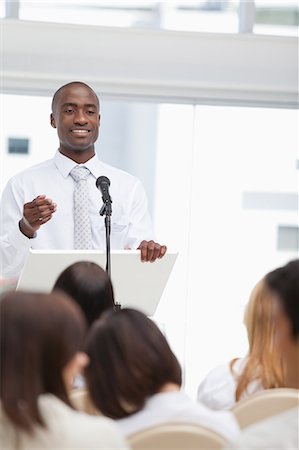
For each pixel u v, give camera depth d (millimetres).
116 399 2656
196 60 8148
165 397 2680
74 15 8039
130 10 8133
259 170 8953
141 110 8867
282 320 2682
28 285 4590
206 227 9031
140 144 8914
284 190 9008
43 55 7887
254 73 8297
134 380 2646
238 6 8336
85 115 5449
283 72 8336
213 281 9039
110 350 2654
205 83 8234
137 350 2650
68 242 5441
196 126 8812
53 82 8125
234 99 8609
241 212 9023
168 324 8969
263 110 8773
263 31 8391
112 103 8852
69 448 2262
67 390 2350
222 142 8852
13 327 2266
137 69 8078
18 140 8500
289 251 9102
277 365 3158
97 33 7871
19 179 5504
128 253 4574
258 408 2961
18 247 4934
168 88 8359
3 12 7934
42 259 4457
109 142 8898
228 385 3359
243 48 8180
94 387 2674
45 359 2285
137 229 5488
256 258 9109
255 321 3154
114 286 4684
